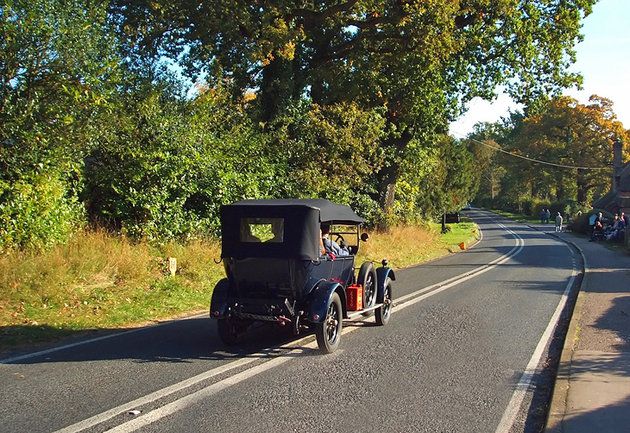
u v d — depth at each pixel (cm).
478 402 627
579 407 588
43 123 1232
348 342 910
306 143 2402
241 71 2473
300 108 2527
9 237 1161
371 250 2384
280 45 2189
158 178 1564
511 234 5241
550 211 8212
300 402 614
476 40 2684
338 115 2473
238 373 720
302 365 768
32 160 1219
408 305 1275
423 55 2473
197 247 1579
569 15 2784
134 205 1518
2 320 949
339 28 2650
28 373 699
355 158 2491
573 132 7644
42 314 1009
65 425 531
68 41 1239
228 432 526
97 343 869
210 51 2362
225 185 1758
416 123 2992
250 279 865
